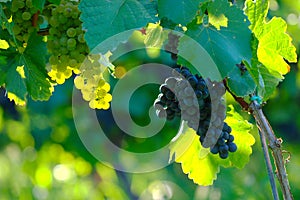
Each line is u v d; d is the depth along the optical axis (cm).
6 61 178
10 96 180
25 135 420
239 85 171
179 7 161
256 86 174
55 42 171
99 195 430
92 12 160
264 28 179
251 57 164
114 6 161
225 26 165
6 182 409
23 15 173
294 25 393
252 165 410
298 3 397
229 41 163
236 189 401
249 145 188
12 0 172
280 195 404
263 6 177
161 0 161
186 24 161
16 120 423
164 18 162
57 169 419
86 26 160
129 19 160
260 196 404
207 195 402
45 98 179
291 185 451
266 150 188
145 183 442
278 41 179
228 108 186
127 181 446
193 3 161
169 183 441
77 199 417
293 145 490
